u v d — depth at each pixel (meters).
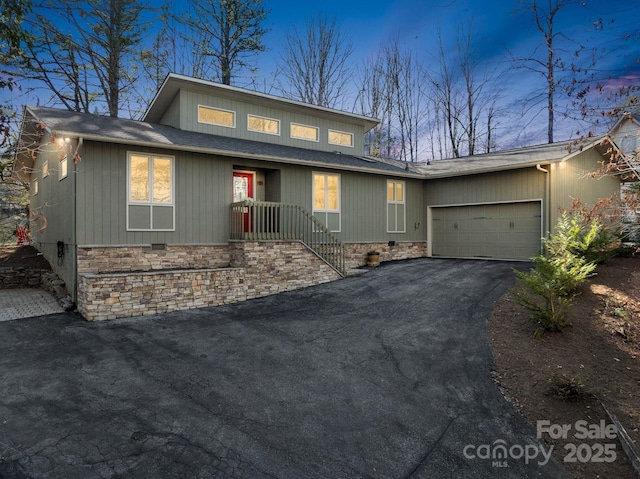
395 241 14.44
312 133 14.53
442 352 5.45
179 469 3.00
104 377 4.71
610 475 3.12
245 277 9.23
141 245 9.09
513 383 4.53
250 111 13.08
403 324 6.68
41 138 11.55
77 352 5.57
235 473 2.97
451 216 14.60
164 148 9.36
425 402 4.17
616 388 4.31
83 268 8.33
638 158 5.90
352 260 13.12
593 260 8.00
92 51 17.56
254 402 4.12
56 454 3.14
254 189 11.74
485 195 13.41
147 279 7.81
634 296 6.43
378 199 13.98
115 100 18.86
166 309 8.01
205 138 11.01
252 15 20.92
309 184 12.17
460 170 13.62
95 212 8.55
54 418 3.73
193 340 6.12
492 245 13.33
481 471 3.12
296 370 4.96
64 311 8.02
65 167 9.28
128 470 2.97
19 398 4.14
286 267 9.97
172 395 4.26
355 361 5.23
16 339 6.16
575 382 4.12
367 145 26.23
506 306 7.16
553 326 5.69
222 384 4.55
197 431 3.54
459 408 4.05
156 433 3.49
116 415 3.80
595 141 10.48
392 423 3.77
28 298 9.25
